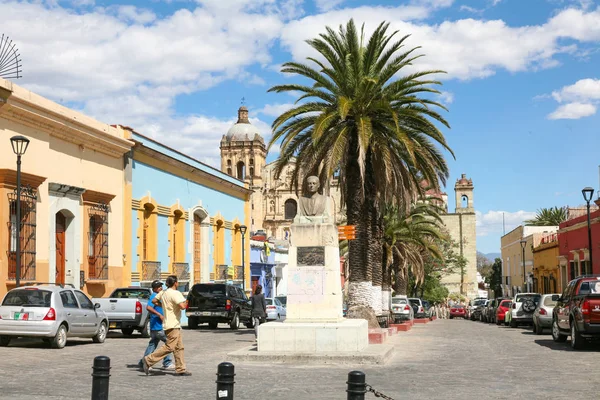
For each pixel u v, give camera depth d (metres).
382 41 25.64
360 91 24.64
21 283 23.30
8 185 23.00
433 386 12.34
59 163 26.55
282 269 66.12
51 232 25.73
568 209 63.06
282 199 97.25
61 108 26.77
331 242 16.88
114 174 31.19
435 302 77.94
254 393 11.45
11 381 12.45
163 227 36.44
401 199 26.55
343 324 16.59
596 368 15.14
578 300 19.81
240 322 35.47
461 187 109.06
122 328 24.61
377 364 15.60
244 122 103.19
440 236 44.72
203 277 42.09
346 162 26.00
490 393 11.56
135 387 12.02
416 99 24.97
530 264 69.56
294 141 26.39
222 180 45.41
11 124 23.45
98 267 29.42
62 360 16.03
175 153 38.25
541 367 15.36
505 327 37.59
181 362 13.60
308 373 14.10
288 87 25.70
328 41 25.70
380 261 30.45
